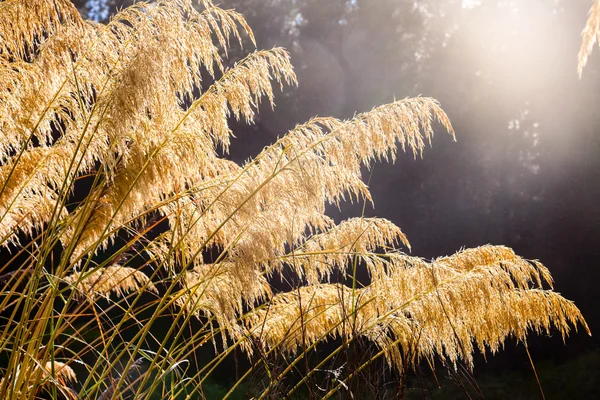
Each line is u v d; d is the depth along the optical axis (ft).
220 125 12.53
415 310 13.12
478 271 13.75
